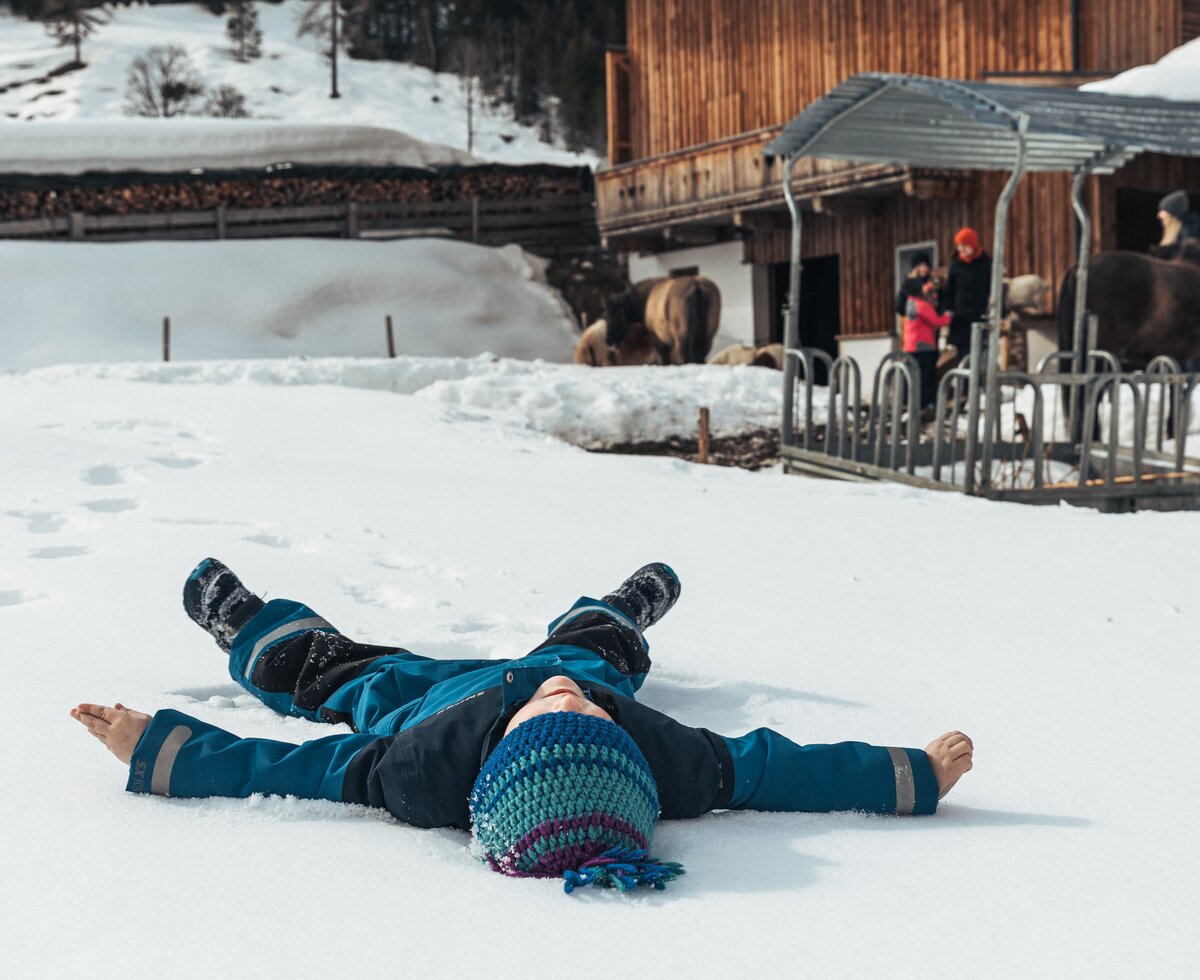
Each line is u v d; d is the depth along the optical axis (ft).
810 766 9.79
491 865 8.43
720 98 90.89
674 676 13.82
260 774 9.70
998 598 18.39
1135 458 35.27
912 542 22.85
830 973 6.88
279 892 7.96
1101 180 66.23
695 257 94.53
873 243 80.02
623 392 51.65
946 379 35.86
